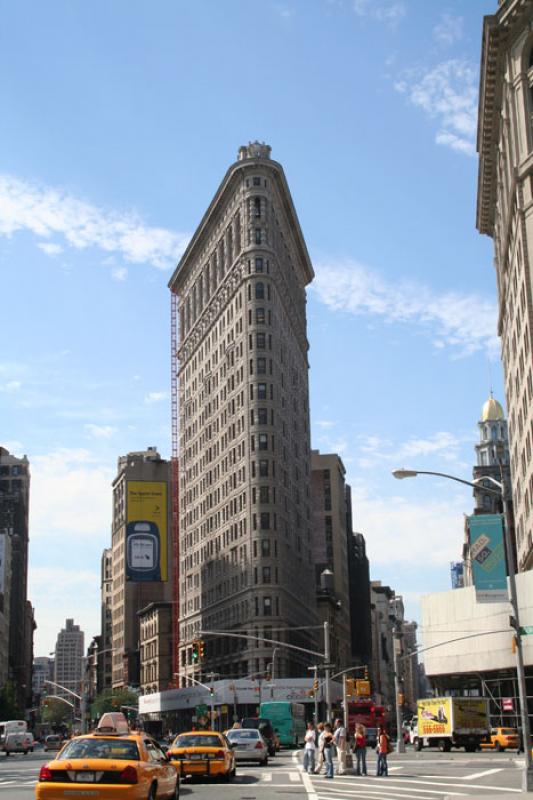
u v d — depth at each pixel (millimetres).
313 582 164500
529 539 90875
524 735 33219
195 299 173625
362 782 38062
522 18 80625
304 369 172875
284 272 156375
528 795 29406
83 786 21047
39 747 131250
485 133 93750
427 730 69438
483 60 86500
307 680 117250
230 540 143625
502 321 109188
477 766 48281
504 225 95375
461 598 87875
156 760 23547
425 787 35156
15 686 197750
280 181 150875
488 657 83875
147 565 139625
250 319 143250
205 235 166750
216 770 37688
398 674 67750
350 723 83625
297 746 86938
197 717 122500
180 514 174125
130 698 188375
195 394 169500
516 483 102500
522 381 91250
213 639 148875
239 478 141500
